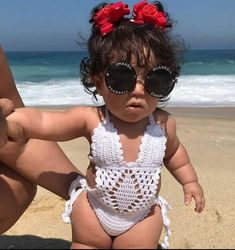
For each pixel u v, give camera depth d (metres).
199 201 0.57
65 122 0.54
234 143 1.34
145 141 0.53
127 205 0.53
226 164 1.07
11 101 0.56
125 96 0.52
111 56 0.52
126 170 0.53
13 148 0.56
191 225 0.72
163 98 0.55
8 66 0.61
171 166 0.58
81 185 0.55
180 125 1.70
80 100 2.82
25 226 0.73
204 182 0.93
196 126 1.69
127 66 0.51
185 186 0.58
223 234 0.69
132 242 0.53
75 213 0.54
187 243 0.59
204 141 1.35
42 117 0.53
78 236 0.54
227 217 0.75
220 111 2.33
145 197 0.53
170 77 0.52
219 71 5.17
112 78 0.51
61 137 0.54
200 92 3.13
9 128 0.50
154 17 0.55
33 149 0.58
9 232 0.71
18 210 0.59
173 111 2.32
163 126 0.55
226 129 1.62
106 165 0.53
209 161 1.10
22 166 0.58
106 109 0.54
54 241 0.67
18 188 0.58
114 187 0.52
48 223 0.74
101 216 0.53
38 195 0.83
